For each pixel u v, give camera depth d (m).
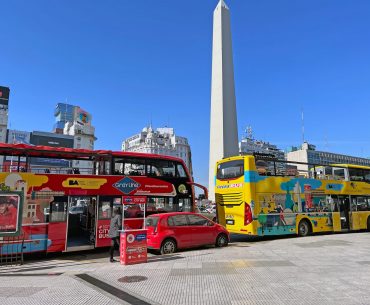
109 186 14.54
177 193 16.48
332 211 20.23
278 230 17.50
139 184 15.38
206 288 7.53
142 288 7.67
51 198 13.20
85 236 14.84
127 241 11.07
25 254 13.88
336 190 20.69
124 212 14.75
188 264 10.51
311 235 19.53
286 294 6.95
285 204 18.08
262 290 7.29
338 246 14.12
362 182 22.33
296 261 10.73
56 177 13.41
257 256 11.84
